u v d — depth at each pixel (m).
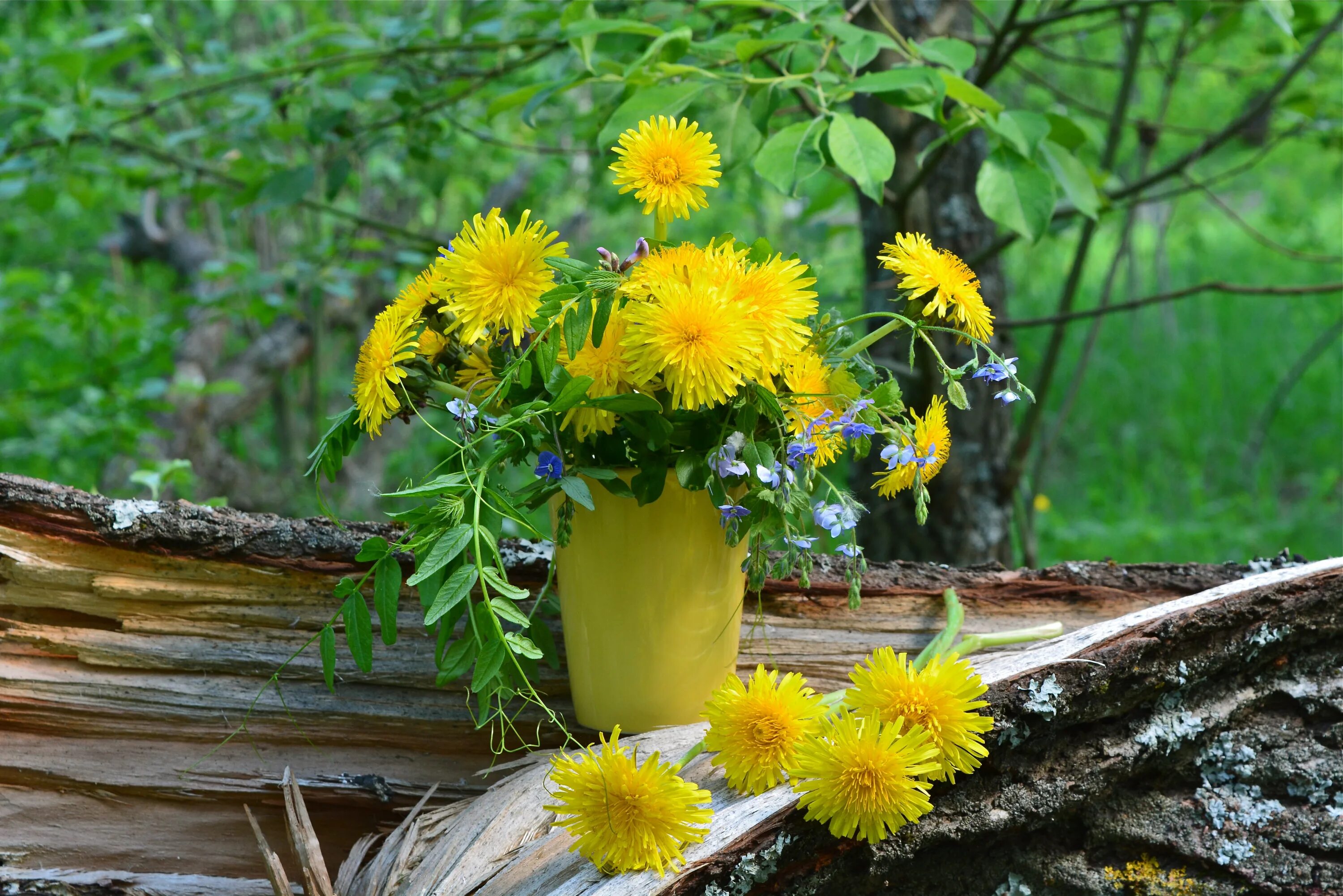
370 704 1.80
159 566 1.79
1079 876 1.74
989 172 1.88
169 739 1.79
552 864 1.71
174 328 3.55
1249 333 6.41
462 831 1.74
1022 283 6.33
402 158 2.94
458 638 1.80
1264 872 1.73
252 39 4.86
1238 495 4.80
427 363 1.72
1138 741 1.74
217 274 3.01
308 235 4.39
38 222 5.49
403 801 1.79
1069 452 5.48
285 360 4.42
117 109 2.89
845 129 1.82
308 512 4.25
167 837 1.78
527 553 1.82
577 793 1.68
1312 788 1.75
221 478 4.25
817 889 1.70
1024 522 2.83
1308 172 7.66
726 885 1.69
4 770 1.77
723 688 1.72
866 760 1.67
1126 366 5.97
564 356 1.70
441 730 1.80
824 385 1.73
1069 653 1.73
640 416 1.70
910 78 1.83
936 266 1.71
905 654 1.71
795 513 1.70
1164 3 2.02
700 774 1.73
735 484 1.71
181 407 4.08
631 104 1.86
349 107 2.22
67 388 3.83
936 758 1.69
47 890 1.75
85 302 3.67
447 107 2.62
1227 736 1.76
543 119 4.00
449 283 1.70
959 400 1.70
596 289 1.68
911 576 1.85
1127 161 4.34
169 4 4.09
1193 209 7.08
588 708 1.77
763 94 1.88
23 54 3.35
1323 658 1.77
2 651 1.78
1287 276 7.36
